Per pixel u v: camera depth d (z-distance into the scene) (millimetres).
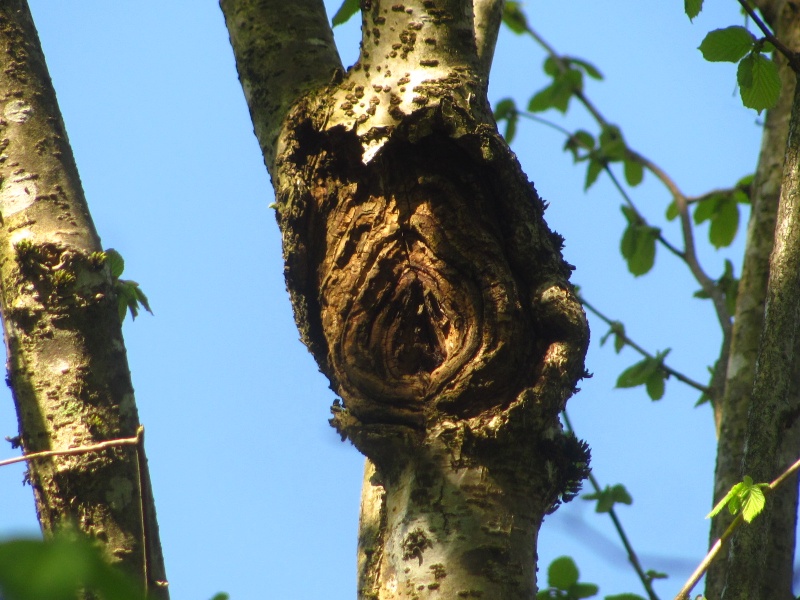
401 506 12039
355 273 12094
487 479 12031
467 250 12086
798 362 12211
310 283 12117
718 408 12500
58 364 12070
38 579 8555
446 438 12039
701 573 11984
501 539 12016
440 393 12055
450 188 12094
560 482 12086
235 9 12219
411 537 12016
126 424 12070
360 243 12102
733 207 12852
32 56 12188
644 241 12828
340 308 12094
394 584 12016
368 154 12086
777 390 12031
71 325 12086
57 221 12117
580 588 12406
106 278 12109
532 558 12031
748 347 12406
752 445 12023
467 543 12008
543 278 12094
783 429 12031
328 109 12117
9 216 12117
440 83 12102
